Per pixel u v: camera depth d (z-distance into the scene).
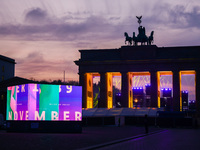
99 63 113.38
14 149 23.05
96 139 33.66
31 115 43.97
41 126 44.06
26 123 44.28
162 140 34.56
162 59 107.94
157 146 27.28
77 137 36.34
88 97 116.75
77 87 45.41
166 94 119.81
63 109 44.56
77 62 115.00
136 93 123.38
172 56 107.94
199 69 106.06
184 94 122.44
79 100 45.28
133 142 31.80
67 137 36.06
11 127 45.25
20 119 44.72
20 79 100.38
